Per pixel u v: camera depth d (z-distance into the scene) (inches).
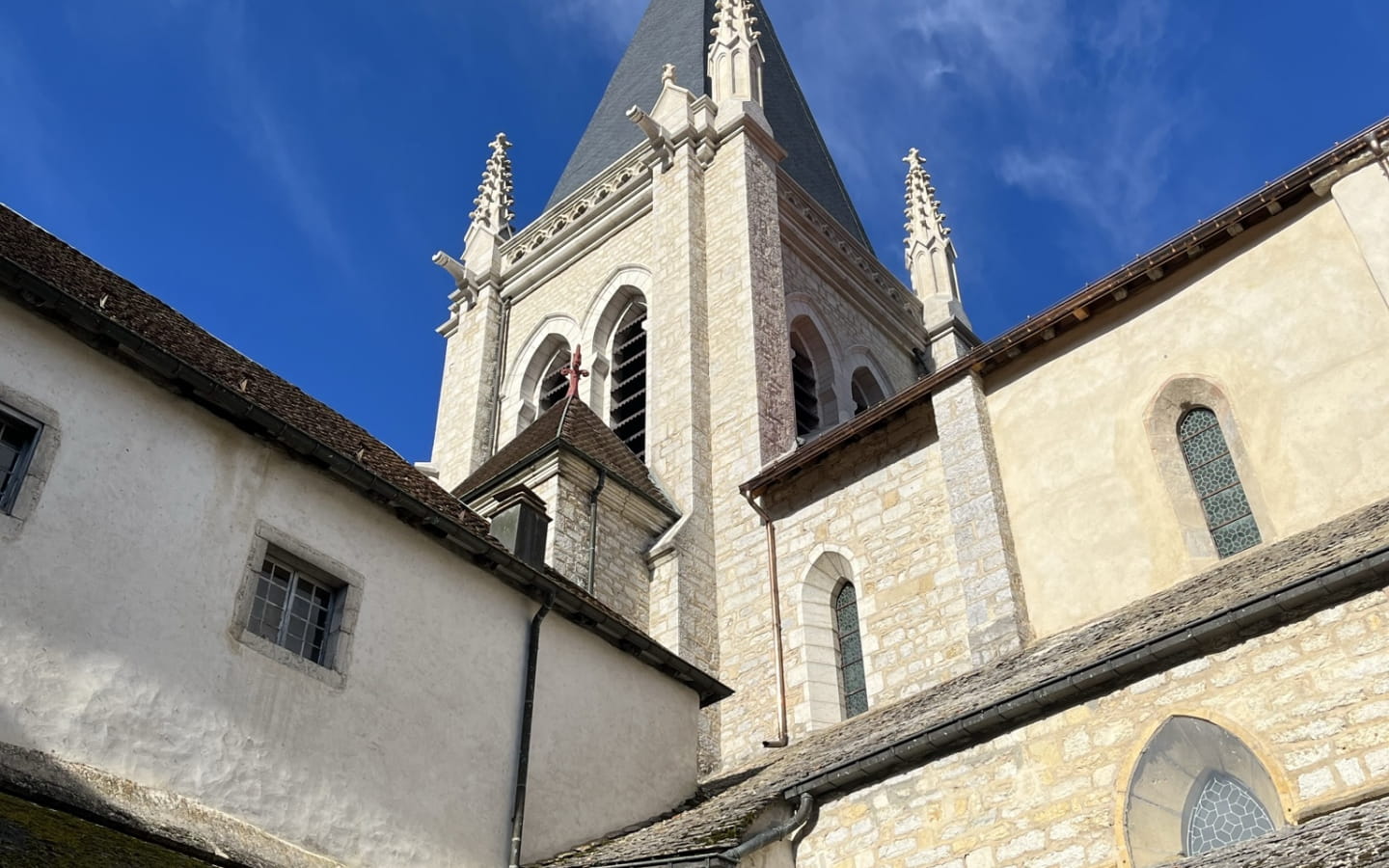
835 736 735.1
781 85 1940.2
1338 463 661.3
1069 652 593.6
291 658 532.7
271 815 496.1
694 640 995.9
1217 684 468.8
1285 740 442.9
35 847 375.2
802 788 567.5
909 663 821.9
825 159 1907.0
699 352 1286.9
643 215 1552.7
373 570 586.6
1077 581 730.8
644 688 727.7
